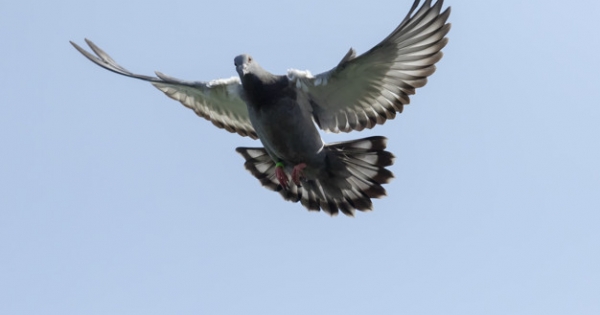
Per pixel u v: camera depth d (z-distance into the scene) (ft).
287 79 47.93
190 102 53.06
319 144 48.96
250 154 52.29
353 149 48.83
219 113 52.90
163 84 51.80
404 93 46.68
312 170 49.93
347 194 50.65
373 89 47.06
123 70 50.55
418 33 43.78
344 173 49.83
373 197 50.06
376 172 49.26
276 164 50.65
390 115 47.85
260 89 47.65
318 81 46.93
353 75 46.34
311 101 48.52
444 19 43.70
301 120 48.14
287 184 50.90
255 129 49.55
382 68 45.78
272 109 47.83
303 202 51.90
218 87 50.60
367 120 48.55
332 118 48.98
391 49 44.42
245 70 47.14
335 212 51.24
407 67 45.57
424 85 45.80
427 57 44.96
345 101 48.06
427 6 42.88
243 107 51.72
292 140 48.44
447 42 44.39
